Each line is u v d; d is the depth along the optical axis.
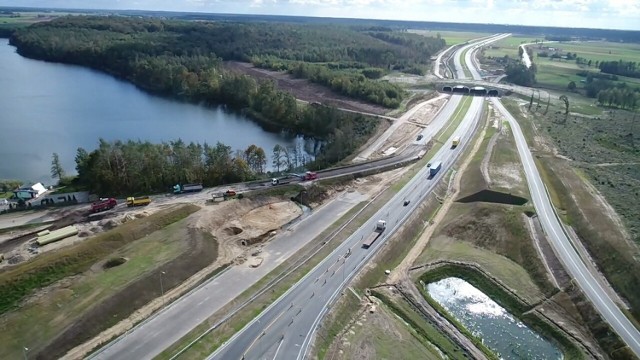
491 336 87.00
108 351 75.00
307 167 164.50
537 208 129.38
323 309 87.00
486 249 114.00
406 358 78.69
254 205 128.50
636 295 91.69
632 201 134.00
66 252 96.94
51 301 84.69
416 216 125.81
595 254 107.31
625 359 78.69
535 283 101.19
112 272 94.06
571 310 91.88
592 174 157.00
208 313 84.69
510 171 154.25
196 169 139.75
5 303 84.00
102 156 133.88
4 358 72.25
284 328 81.69
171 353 74.75
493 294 98.50
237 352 75.69
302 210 129.88
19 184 146.38
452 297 97.81
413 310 91.12
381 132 199.75
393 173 156.88
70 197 130.25
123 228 108.44
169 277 92.88
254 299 89.06
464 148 182.50
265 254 105.94
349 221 121.69
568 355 82.56
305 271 98.88
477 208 127.44
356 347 80.12
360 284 96.25
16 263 98.44
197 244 105.12
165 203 126.31
